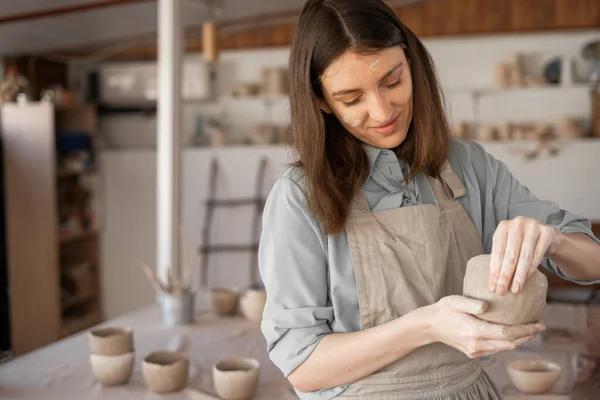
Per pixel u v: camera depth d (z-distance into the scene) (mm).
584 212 5332
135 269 6074
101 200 6086
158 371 2004
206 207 5941
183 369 2043
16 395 2000
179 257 3475
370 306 1201
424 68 1281
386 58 1137
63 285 5738
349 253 1220
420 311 1088
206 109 6129
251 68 6062
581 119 5496
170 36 3438
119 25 4746
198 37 5809
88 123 5891
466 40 5664
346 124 1207
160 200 3455
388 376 1197
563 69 5391
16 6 3771
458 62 5691
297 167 1241
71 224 5656
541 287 1069
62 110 5898
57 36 4828
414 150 1286
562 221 1260
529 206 1328
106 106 6277
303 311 1179
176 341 2570
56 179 5496
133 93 6129
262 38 5914
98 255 6078
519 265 1038
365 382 1200
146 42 5797
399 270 1208
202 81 5949
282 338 1191
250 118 6059
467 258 1280
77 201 5914
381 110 1149
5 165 5340
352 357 1121
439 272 1231
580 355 2207
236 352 2422
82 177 6012
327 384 1169
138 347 2498
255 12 4660
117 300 6117
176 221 3459
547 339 2404
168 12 3436
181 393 2018
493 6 5484
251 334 2658
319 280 1207
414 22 5621
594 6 5344
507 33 5496
